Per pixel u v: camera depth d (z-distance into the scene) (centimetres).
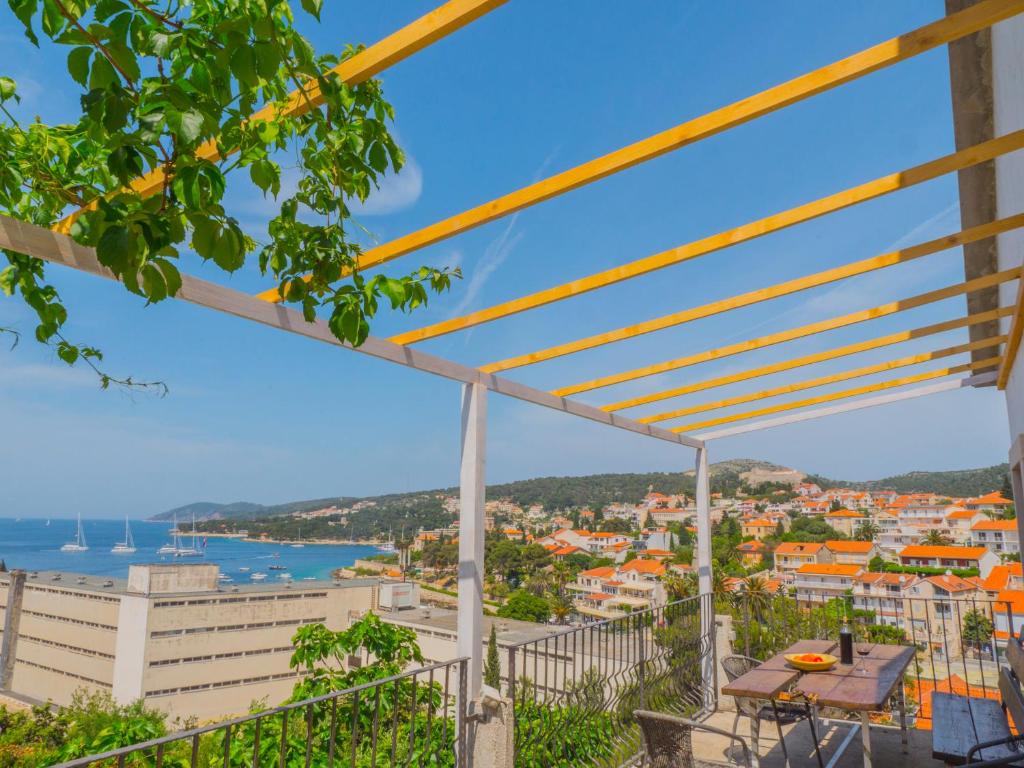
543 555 8106
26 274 246
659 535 8875
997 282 324
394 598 4791
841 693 312
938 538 7175
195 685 4116
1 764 1435
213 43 122
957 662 1519
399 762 401
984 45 294
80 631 4403
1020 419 414
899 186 223
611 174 212
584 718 385
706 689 520
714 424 544
